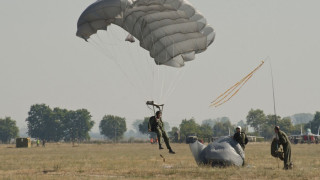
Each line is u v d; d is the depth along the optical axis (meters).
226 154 91.88
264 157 145.50
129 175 81.12
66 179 74.19
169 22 99.44
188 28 100.19
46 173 89.00
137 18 98.56
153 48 104.00
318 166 102.19
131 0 93.88
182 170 86.31
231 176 76.25
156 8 95.38
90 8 97.06
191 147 98.06
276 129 89.62
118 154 186.62
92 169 95.12
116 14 96.00
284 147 89.50
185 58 108.38
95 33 101.69
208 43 105.69
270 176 75.69
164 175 80.12
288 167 88.38
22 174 87.25
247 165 97.38
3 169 102.25
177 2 93.25
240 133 94.94
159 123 85.94
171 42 103.06
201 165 94.06
